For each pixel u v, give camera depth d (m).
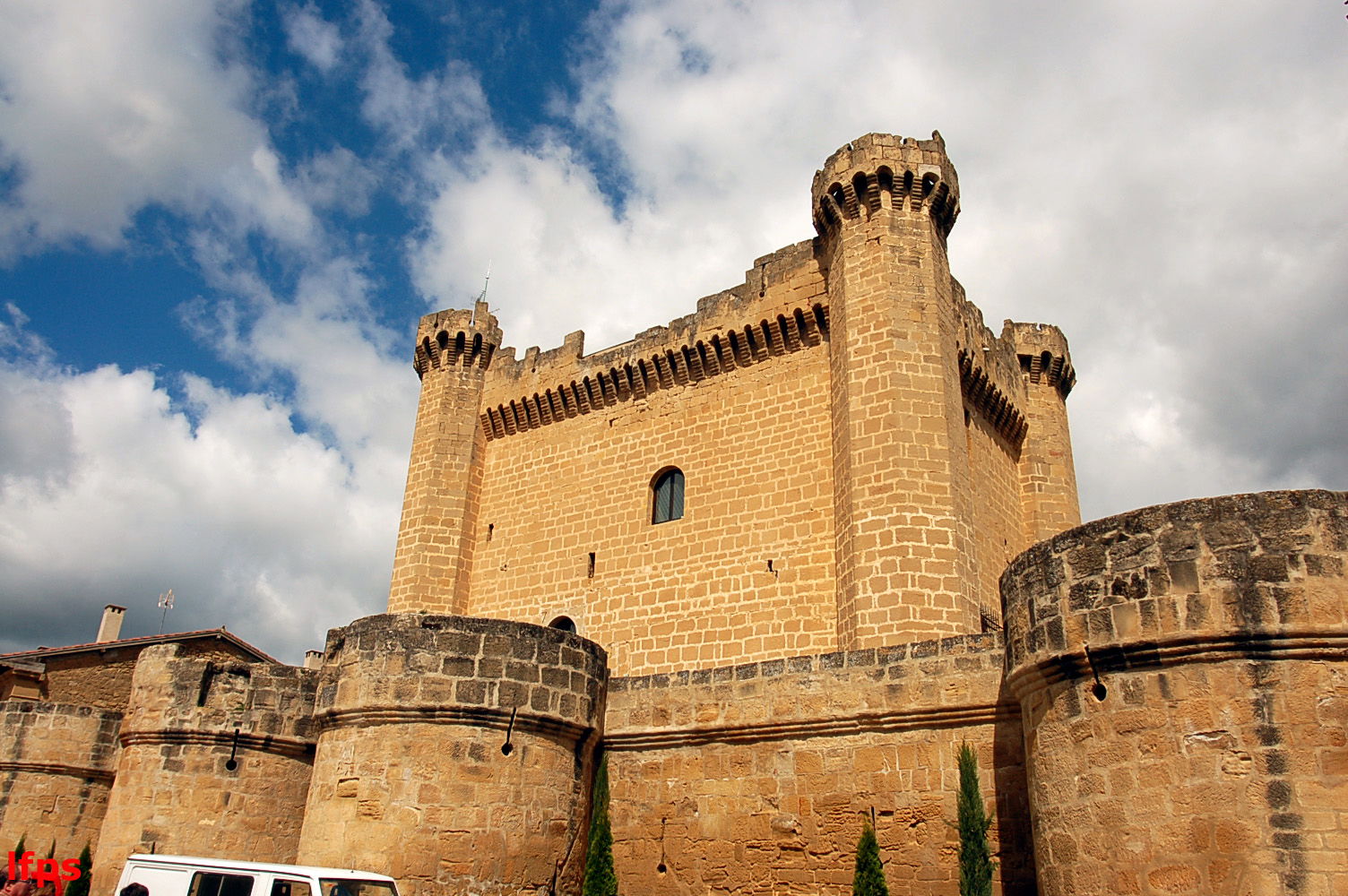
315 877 15.04
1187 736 12.10
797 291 33.78
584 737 19.52
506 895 17.16
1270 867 11.19
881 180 31.58
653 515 35.28
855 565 27.30
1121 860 12.21
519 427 40.91
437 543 39.25
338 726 18.30
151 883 15.18
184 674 22.81
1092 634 13.23
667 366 36.53
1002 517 34.47
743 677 19.53
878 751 17.86
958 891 16.34
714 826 18.95
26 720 29.45
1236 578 12.36
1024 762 16.33
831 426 31.52
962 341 32.19
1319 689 11.68
